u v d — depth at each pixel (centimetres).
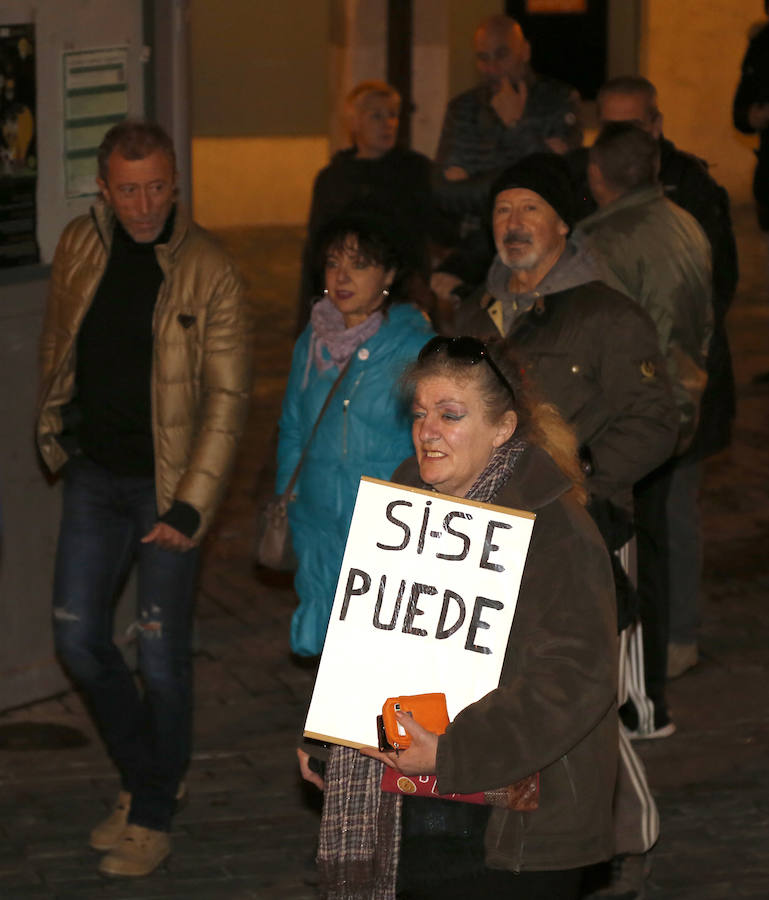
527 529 386
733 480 1148
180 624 620
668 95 2181
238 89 2175
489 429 401
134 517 619
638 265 666
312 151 2220
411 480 429
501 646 385
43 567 779
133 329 600
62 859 632
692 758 726
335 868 415
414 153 1042
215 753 732
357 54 1727
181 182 797
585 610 390
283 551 598
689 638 820
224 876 620
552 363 562
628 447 557
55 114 743
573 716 382
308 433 589
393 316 576
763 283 1791
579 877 417
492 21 982
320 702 389
